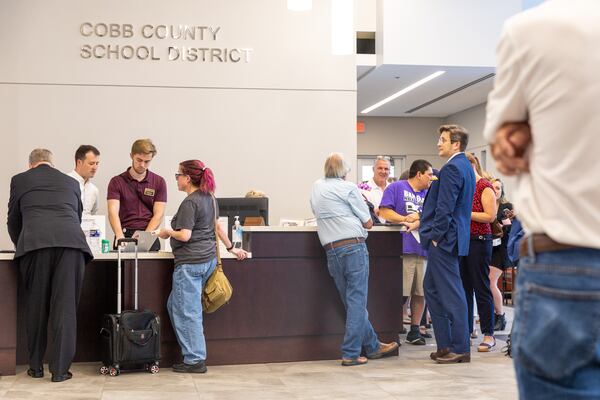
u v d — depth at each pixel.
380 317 6.35
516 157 1.66
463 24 11.23
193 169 5.64
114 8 9.27
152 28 9.35
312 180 9.66
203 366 5.62
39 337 5.43
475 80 12.54
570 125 1.55
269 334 6.07
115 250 6.40
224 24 9.52
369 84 12.99
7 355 5.52
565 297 1.55
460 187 5.73
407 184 7.14
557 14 1.58
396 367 5.81
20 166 9.03
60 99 9.13
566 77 1.54
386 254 6.38
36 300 5.36
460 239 5.79
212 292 5.63
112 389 5.03
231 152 9.49
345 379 5.35
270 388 5.05
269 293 6.08
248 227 6.08
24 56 9.08
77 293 5.43
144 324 5.55
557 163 1.57
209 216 5.66
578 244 1.55
